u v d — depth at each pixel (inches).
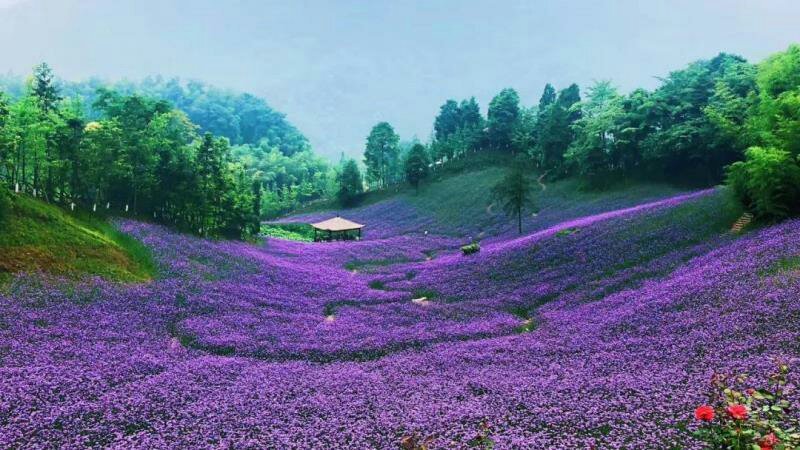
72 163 1705.2
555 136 3919.8
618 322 910.4
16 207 1261.1
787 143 1288.1
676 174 3048.7
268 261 1931.6
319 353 968.9
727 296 862.5
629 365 697.6
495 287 1449.3
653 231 1507.1
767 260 961.5
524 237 2246.6
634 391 585.3
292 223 4109.3
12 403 610.5
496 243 2431.1
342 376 799.7
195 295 1270.9
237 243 2257.6
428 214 3799.2
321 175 6825.8
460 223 3324.3
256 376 798.5
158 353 879.1
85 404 628.1
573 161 3624.5
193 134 3489.2
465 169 4936.0
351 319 1240.8
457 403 626.2
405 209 4099.4
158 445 526.9
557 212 2901.1
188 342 983.0
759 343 657.0
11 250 1115.9
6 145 1505.9
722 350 668.7
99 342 881.5
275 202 5634.8
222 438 553.0
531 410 574.2
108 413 608.4
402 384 736.3
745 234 1236.5
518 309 1238.9
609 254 1434.5
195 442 538.6
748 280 901.8
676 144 2829.7
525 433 512.1
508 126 5191.9
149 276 1336.1
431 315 1256.8
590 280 1300.4
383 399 664.4
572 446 467.8
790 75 1796.3
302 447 524.7
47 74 1857.8
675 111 2970.0
